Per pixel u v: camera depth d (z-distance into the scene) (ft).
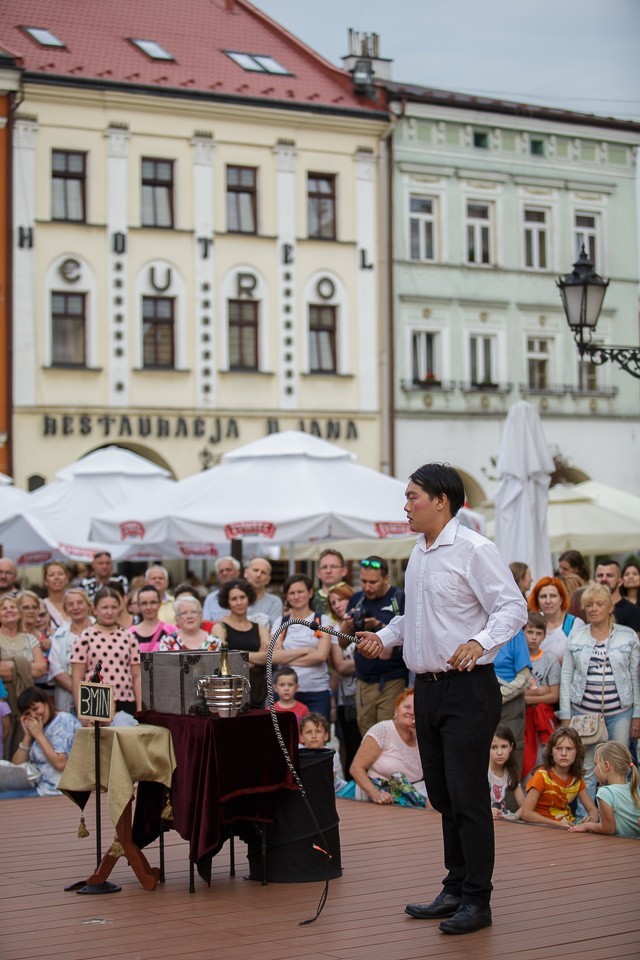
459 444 117.39
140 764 25.62
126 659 37.11
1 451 100.83
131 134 104.68
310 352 112.47
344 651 38.34
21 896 25.30
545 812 31.35
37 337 101.91
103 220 104.01
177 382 106.52
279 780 25.84
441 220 117.60
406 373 115.55
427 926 22.53
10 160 100.99
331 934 22.15
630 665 33.58
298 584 37.83
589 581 41.57
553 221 122.83
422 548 23.36
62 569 47.09
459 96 119.14
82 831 26.16
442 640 22.79
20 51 103.30
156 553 67.15
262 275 109.70
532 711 35.06
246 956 20.88
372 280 114.11
